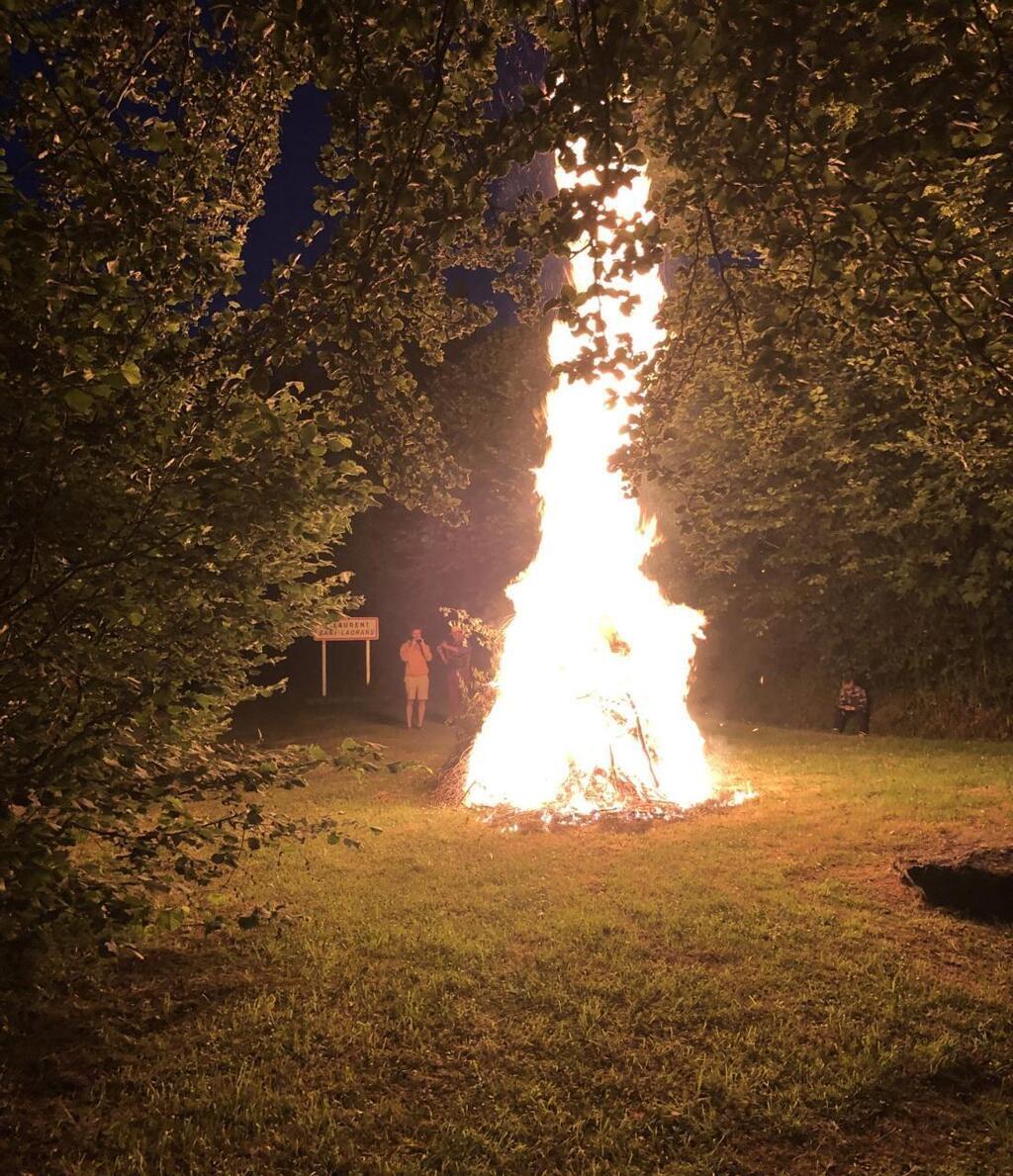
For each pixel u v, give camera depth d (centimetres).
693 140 457
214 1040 516
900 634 1806
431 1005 556
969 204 481
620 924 682
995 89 363
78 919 382
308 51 475
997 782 1155
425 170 443
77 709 422
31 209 363
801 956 621
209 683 479
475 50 405
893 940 653
